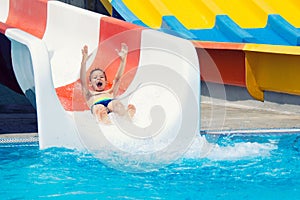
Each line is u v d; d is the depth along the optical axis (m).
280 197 9.49
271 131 14.48
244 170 11.00
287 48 16.91
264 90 19.02
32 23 16.88
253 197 9.49
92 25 15.04
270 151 12.44
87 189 9.77
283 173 10.86
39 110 12.10
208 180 10.37
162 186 9.97
